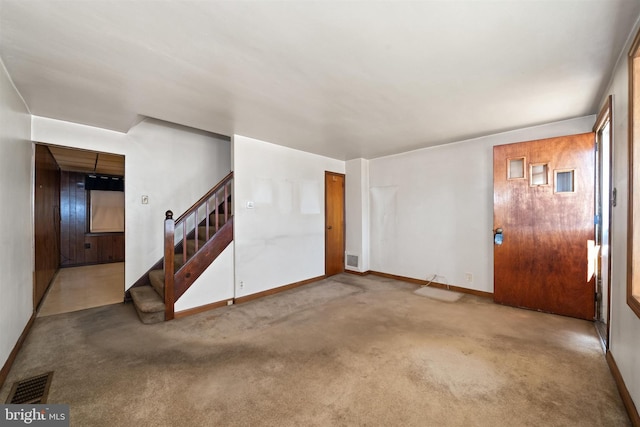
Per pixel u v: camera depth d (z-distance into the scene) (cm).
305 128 348
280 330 281
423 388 187
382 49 183
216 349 241
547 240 322
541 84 232
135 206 377
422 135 380
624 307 181
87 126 334
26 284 270
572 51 185
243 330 281
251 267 387
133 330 281
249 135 378
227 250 363
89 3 140
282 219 431
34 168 305
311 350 239
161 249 399
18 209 244
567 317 309
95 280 495
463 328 282
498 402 173
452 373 204
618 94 198
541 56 191
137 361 221
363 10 146
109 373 204
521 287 340
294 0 139
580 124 312
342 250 548
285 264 434
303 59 194
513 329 278
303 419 159
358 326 290
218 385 191
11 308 220
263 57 191
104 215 670
